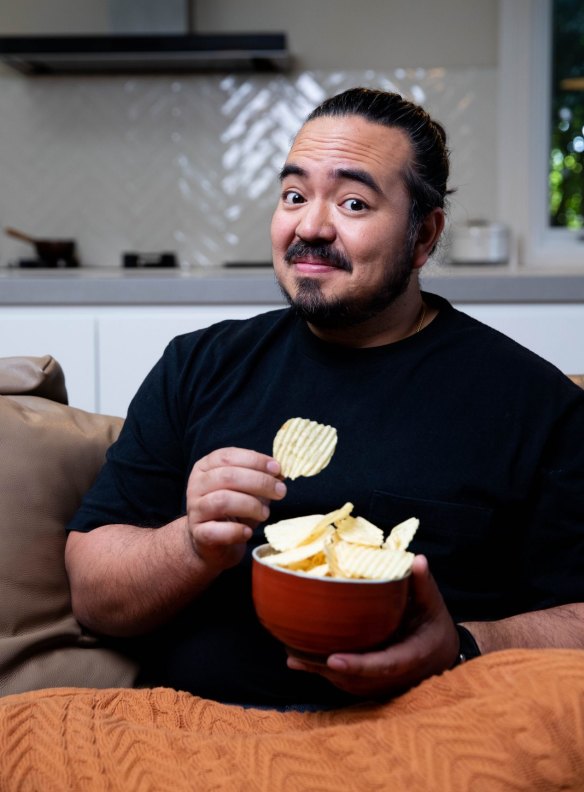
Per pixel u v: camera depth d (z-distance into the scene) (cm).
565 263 330
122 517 125
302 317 118
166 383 131
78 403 247
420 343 122
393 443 116
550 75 329
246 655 117
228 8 331
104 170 341
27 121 340
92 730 96
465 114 330
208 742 93
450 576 116
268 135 336
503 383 119
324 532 89
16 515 123
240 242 341
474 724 86
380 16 328
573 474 117
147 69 334
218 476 97
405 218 116
